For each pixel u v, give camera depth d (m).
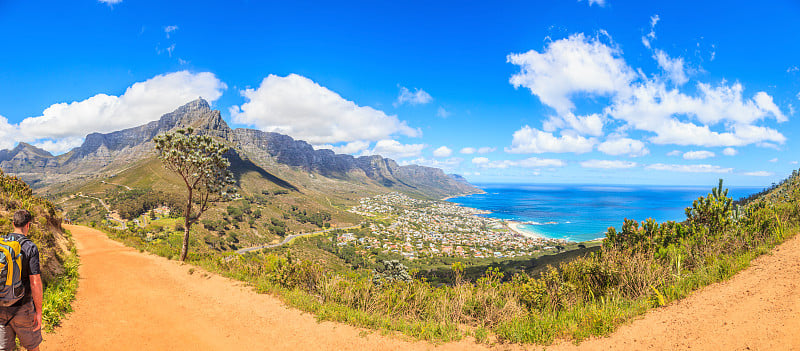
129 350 5.04
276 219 139.00
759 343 3.52
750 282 5.29
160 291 9.27
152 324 6.36
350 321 6.39
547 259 52.31
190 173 16.42
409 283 7.88
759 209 8.52
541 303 6.39
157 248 20.80
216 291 9.33
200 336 5.80
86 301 7.61
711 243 7.49
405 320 6.61
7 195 15.84
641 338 4.28
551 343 4.65
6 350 2.93
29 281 3.10
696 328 4.20
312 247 103.44
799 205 9.27
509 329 5.24
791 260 5.73
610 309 5.37
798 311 3.89
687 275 6.28
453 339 5.36
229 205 132.12
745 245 7.20
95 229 34.66
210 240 86.44
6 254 2.92
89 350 4.91
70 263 11.44
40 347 4.75
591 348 4.29
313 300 8.02
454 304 6.77
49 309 5.85
